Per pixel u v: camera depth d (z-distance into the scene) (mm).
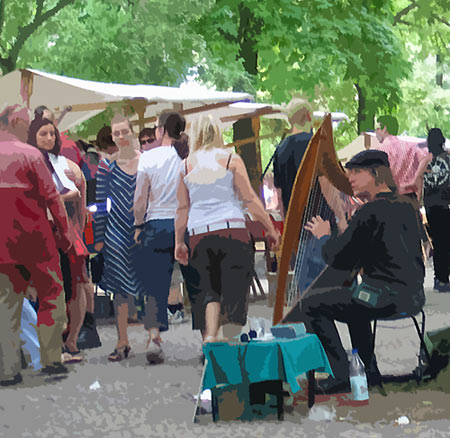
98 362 9523
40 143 9461
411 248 7203
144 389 8055
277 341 6758
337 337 7113
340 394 7070
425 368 7688
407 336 10391
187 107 15906
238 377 6695
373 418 6699
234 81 24484
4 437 6535
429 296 14922
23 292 8500
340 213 8938
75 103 13750
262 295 15109
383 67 26812
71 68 27016
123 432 6574
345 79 26953
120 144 9938
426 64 45500
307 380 7168
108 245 9742
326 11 25172
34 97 13750
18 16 27547
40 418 7070
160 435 6453
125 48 26359
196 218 8336
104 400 7648
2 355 8359
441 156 15180
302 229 8547
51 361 8828
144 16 26078
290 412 6902
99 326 12312
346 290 7145
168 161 9586
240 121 21797
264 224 8445
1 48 28109
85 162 11203
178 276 12609
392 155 15203
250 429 6512
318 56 24641
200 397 6840
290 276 9398
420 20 34312
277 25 24172
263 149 41000
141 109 13969
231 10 24469
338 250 7113
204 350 6742
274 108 15523
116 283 9672
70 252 9734
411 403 7113
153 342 9359
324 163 6973
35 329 9242
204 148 8477
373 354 7441
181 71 26469
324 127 6758
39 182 8477
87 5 27094
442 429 6383
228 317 8359
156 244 9406
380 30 26344
